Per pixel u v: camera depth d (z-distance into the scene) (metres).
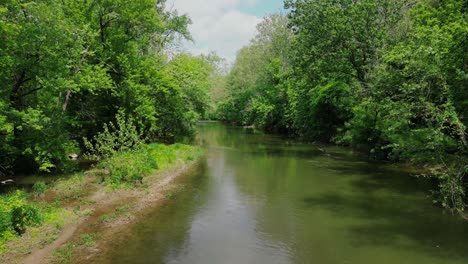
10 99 16.42
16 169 18.67
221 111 81.69
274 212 13.70
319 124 38.75
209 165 23.77
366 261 9.61
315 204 14.79
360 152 30.14
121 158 17.08
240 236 11.24
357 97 26.09
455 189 13.51
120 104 24.75
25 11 15.61
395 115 15.38
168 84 28.62
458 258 9.83
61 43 16.55
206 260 9.48
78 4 22.08
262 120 54.88
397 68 17.36
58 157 17.19
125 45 24.64
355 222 12.65
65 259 9.23
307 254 10.01
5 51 15.12
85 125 24.28
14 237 9.84
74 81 18.09
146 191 15.99
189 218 12.83
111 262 9.19
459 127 13.34
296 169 22.41
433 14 20.47
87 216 12.52
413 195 16.20
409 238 11.21
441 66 13.86
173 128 35.62
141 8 23.81
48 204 13.27
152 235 11.13
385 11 25.28
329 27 24.91
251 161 25.56
